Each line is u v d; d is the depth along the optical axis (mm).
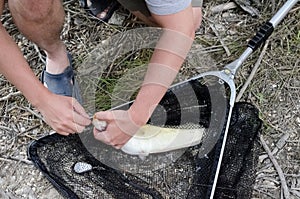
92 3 2275
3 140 2139
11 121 2174
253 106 2014
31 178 2070
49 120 1745
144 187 1905
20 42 2309
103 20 2316
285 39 2301
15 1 1799
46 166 1921
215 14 2371
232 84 1983
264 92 2207
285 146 2107
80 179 1923
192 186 1881
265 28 2109
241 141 1954
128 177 1922
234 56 2271
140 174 1924
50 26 1875
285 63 2260
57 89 2070
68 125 1731
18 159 2098
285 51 2279
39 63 2268
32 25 1855
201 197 1853
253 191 2020
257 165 2037
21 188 2059
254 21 2352
